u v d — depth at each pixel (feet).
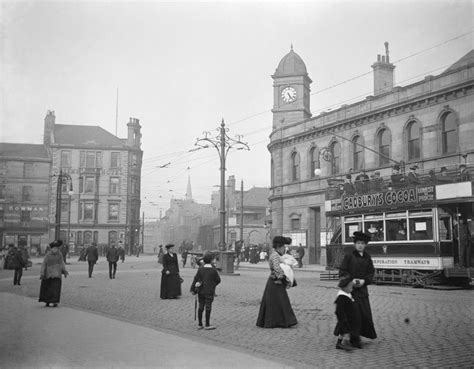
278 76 160.66
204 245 337.93
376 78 128.36
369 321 29.07
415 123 110.83
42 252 137.90
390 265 73.87
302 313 42.80
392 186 75.31
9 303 47.01
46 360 25.05
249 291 63.36
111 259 88.12
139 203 242.58
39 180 130.41
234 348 28.94
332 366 24.72
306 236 139.85
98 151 227.81
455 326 35.91
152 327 36.40
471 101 97.09
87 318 39.32
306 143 144.15
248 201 276.41
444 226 67.92
